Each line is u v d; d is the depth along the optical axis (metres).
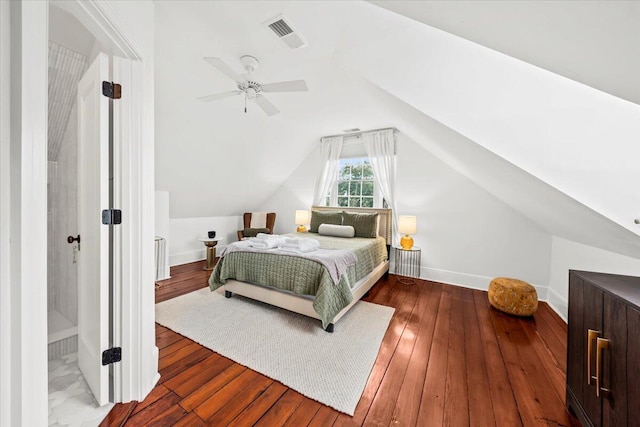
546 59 0.89
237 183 4.50
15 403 0.64
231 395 1.42
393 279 3.77
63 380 1.49
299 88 2.12
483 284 3.37
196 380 1.54
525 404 1.39
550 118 1.50
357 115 3.52
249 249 2.64
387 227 3.99
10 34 0.62
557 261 2.80
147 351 1.38
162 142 3.01
